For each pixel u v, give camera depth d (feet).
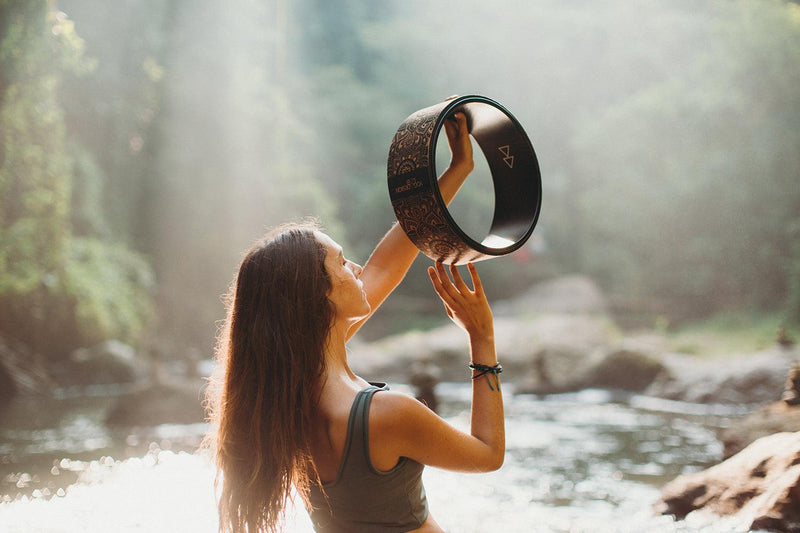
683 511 13.19
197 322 80.07
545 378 43.93
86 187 73.15
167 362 69.36
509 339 54.75
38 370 47.47
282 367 5.22
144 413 30.50
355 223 113.70
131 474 17.89
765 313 79.15
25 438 26.50
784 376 36.24
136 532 11.96
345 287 5.56
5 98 43.04
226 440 5.43
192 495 14.76
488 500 15.79
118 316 61.93
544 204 117.80
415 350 58.49
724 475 13.05
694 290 89.30
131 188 83.76
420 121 5.48
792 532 11.06
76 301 54.80
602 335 54.49
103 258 66.85
